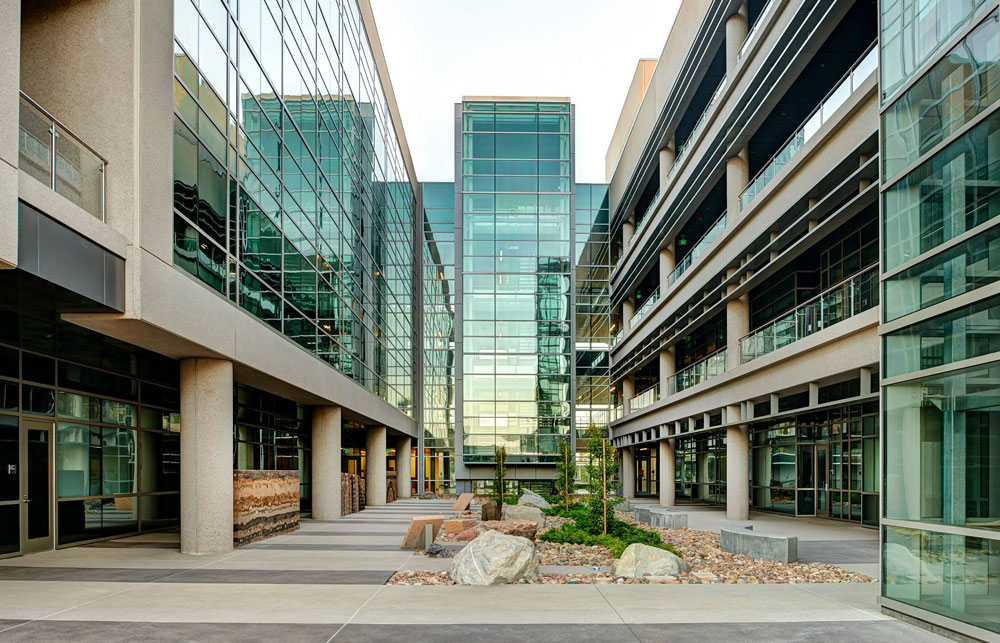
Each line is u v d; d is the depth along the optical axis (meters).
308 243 21.30
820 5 15.98
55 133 9.48
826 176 16.39
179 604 8.70
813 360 17.44
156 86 11.47
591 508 17.27
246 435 21.95
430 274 48.16
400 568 11.78
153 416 18.27
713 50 26.09
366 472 33.41
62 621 7.77
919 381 7.92
